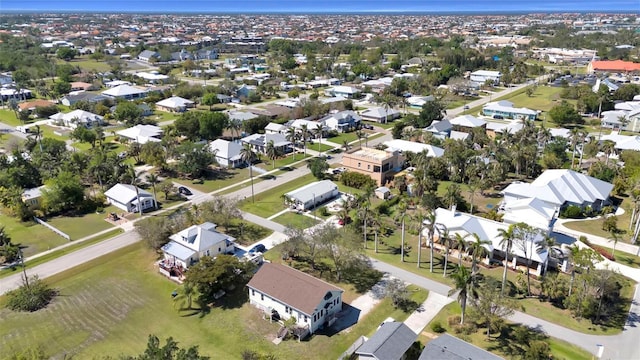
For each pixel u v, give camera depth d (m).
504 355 55.91
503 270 75.19
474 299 61.91
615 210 96.19
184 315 64.62
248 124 156.00
